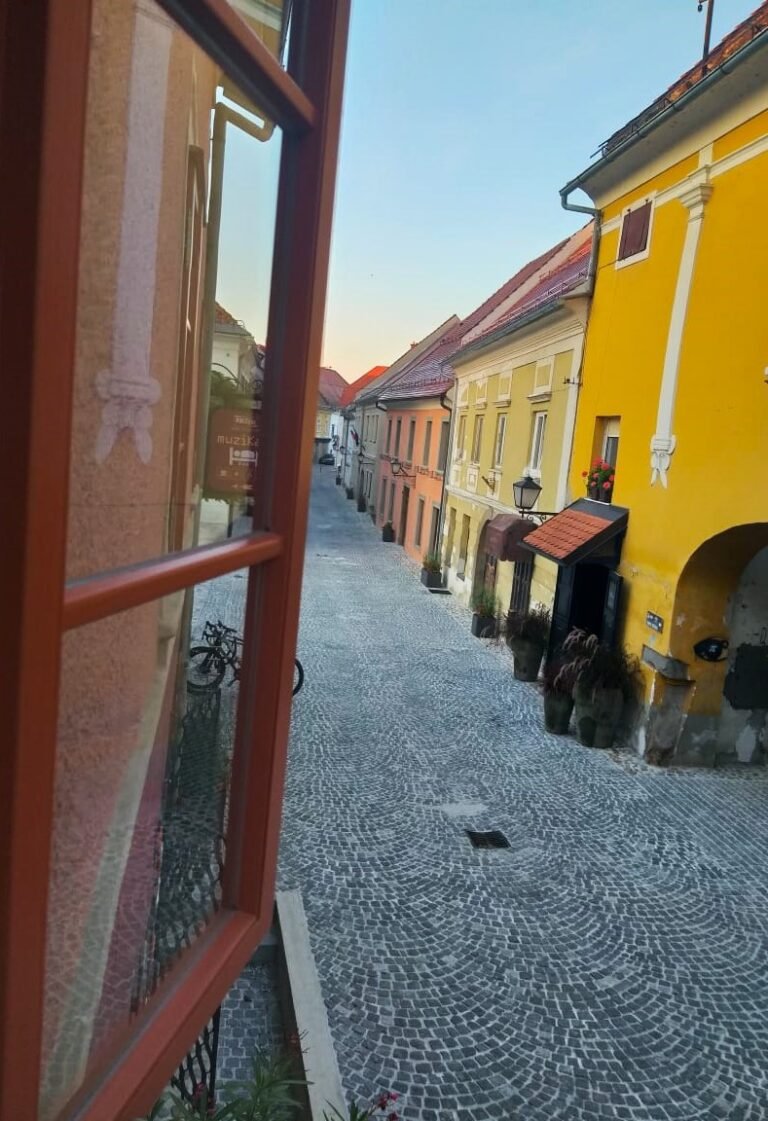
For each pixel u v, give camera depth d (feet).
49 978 4.15
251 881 5.77
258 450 5.53
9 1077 2.91
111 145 4.15
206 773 5.77
